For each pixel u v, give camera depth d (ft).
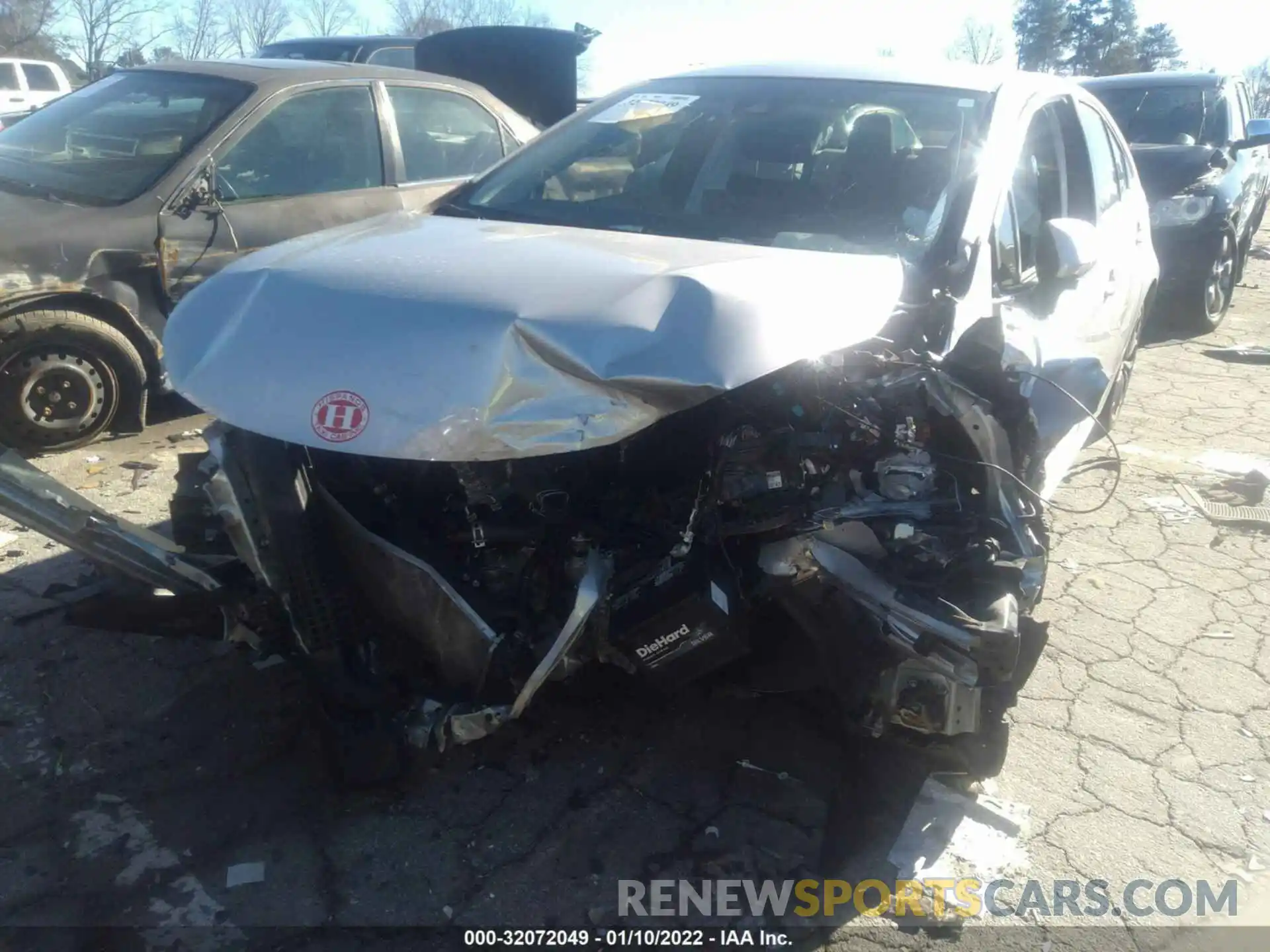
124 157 18.21
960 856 9.37
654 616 8.85
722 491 9.00
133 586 11.34
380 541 8.91
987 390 9.62
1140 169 29.73
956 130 11.98
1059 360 11.32
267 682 11.31
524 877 8.98
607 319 8.14
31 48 130.00
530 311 8.24
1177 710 11.59
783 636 9.96
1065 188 14.51
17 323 16.05
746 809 9.86
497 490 9.01
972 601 8.91
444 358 8.05
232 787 9.84
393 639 9.49
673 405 8.08
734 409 9.21
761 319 8.39
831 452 9.20
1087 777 10.46
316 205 19.08
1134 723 11.33
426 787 9.97
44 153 18.97
